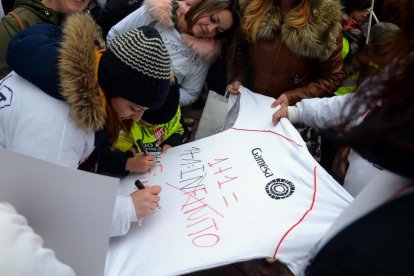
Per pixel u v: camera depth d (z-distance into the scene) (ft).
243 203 4.02
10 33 5.11
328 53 5.52
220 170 4.46
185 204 4.11
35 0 5.22
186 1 6.25
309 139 6.10
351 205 2.05
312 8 5.31
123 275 3.54
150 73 3.36
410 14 1.77
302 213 3.83
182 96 6.66
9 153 2.64
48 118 3.18
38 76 3.13
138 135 4.70
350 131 1.77
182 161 4.67
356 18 6.81
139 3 7.73
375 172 4.09
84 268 3.15
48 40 3.23
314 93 5.83
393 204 1.71
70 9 5.24
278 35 5.64
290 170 4.28
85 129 3.35
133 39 3.37
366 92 1.89
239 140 4.83
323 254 1.84
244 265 6.04
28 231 2.17
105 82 3.43
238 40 6.19
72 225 2.97
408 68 1.67
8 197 2.81
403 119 1.60
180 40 6.28
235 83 5.90
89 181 2.78
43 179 2.76
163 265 3.54
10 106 3.27
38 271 2.09
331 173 6.21
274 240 3.61
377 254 1.59
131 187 4.44
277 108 5.29
